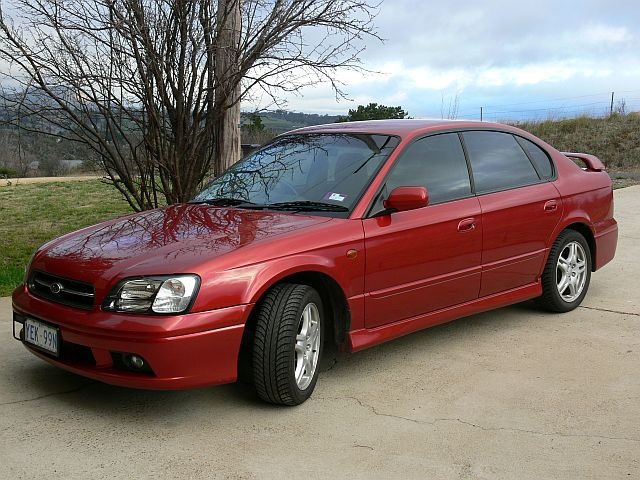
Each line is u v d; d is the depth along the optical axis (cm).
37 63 607
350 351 419
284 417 377
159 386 344
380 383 428
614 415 384
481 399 404
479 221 486
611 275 717
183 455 334
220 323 351
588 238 602
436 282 462
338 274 402
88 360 370
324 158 479
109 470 319
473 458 334
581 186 585
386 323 441
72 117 639
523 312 587
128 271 355
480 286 497
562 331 534
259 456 334
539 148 572
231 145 722
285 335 371
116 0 602
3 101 623
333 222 412
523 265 530
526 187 537
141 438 350
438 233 457
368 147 473
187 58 668
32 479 310
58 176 2445
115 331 344
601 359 472
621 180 1638
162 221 429
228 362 358
